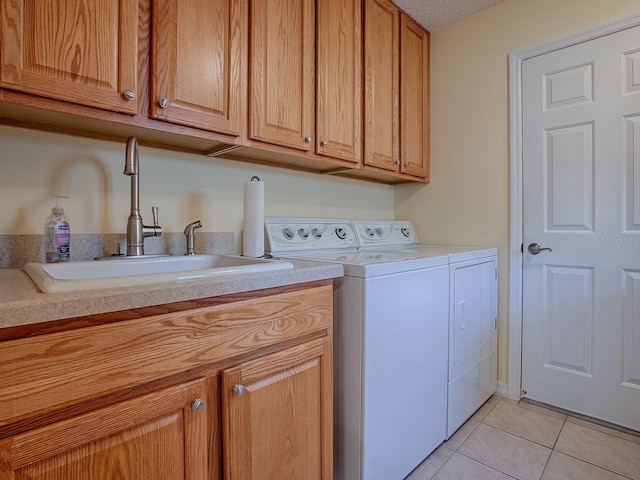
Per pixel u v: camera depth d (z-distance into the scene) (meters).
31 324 0.56
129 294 0.66
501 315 2.05
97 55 0.95
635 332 1.64
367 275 1.16
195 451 0.78
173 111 1.09
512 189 1.99
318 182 2.01
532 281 1.95
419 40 2.23
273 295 0.94
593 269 1.75
